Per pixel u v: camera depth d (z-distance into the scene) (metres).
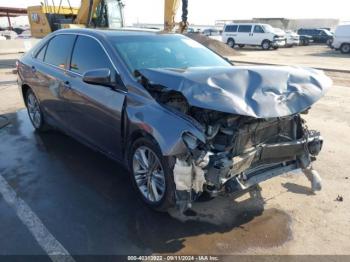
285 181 4.14
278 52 26.45
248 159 3.11
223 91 2.91
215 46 21.89
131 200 3.70
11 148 5.13
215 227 3.25
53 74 4.83
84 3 15.19
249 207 3.58
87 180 4.13
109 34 4.21
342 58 21.20
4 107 7.54
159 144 3.04
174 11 14.43
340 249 2.97
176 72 3.18
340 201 3.71
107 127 3.89
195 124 2.94
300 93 3.20
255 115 2.83
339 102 8.31
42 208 3.55
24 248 2.96
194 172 2.96
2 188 3.94
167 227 3.25
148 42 4.21
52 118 5.22
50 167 4.48
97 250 2.95
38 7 16.72
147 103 3.33
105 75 3.57
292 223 3.32
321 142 3.81
